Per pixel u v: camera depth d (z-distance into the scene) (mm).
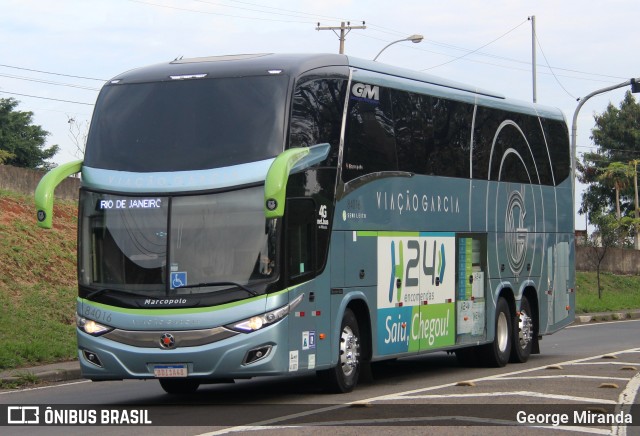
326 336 14633
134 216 13938
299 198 14031
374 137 16047
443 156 18188
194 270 13594
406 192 16938
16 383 17578
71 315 24656
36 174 32688
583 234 74812
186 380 15414
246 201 13625
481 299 19391
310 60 14812
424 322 17375
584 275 56219
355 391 15539
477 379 16703
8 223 28203
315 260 14336
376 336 15930
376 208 16031
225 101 14172
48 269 26875
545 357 22141
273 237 13555
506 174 20562
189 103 14289
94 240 14094
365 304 15680
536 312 21719
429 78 18047
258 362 13391
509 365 20531
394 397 14133
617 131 92562
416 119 17375
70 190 33750
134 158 14188
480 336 19328
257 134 13867
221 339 13391
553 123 22891
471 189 19109
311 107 14492
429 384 16547
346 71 15484
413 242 17078
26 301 24203
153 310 13578
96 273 14031
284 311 13602
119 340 13703
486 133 19812
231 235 13602
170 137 14141
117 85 14891
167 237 13742
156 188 13898
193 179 13805
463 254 18750
